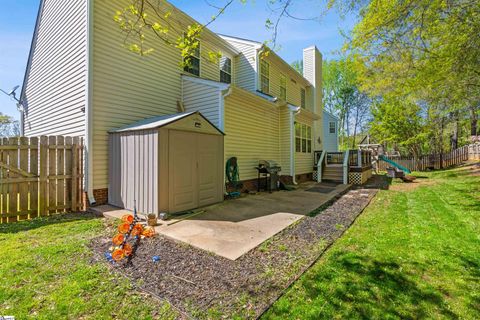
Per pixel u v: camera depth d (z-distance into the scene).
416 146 18.75
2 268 2.76
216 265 2.90
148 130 4.94
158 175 4.73
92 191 5.68
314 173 12.71
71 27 6.46
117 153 5.67
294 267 2.87
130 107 6.60
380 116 18.30
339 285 2.49
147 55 7.06
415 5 4.53
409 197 7.38
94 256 3.11
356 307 2.15
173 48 7.88
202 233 3.98
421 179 11.67
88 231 4.12
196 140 5.69
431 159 16.47
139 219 4.73
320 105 16.53
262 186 9.21
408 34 5.29
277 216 5.13
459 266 2.90
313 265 2.95
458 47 5.27
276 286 2.46
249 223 4.59
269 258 3.12
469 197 6.79
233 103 7.83
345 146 30.72
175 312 2.06
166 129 4.93
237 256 3.13
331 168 12.16
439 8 4.57
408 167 17.19
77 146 5.68
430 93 7.76
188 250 3.34
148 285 2.46
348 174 11.26
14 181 4.82
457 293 2.38
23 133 10.38
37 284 2.46
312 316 2.03
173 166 5.07
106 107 6.02
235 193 7.41
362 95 27.61
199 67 8.96
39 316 2.00
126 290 2.37
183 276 2.64
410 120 16.91
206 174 5.99
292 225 4.53
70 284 2.45
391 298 2.29
